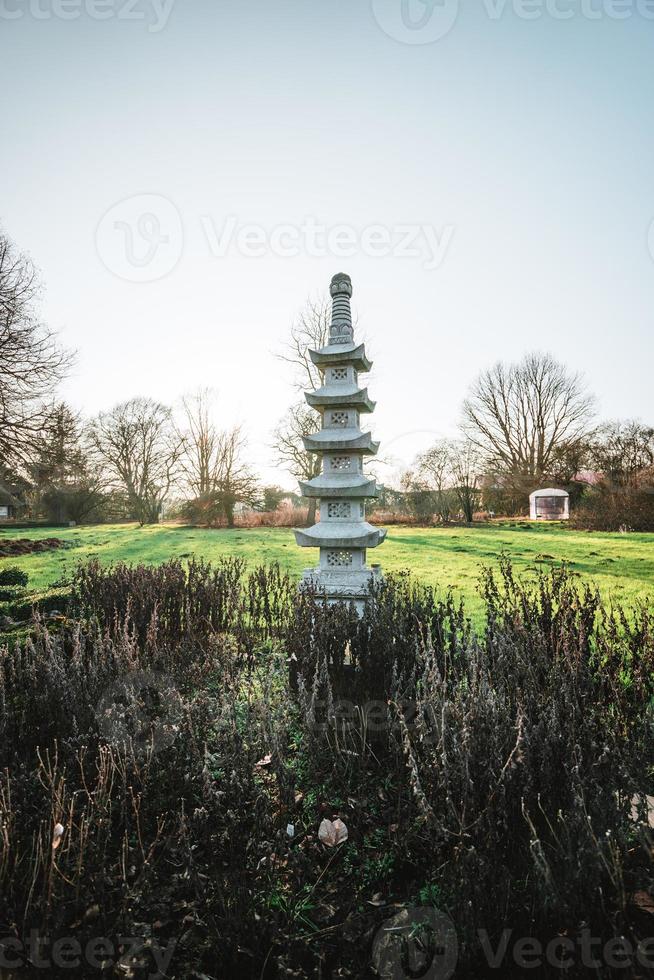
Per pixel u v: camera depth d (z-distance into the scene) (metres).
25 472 17.09
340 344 6.41
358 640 4.04
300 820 2.55
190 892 2.10
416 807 2.38
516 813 2.08
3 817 2.10
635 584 8.55
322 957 1.83
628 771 2.16
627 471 25.80
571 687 2.83
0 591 7.57
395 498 31.52
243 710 3.49
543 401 35.41
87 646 4.48
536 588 8.07
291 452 28.08
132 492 35.78
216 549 16.28
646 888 1.96
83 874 2.08
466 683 2.87
